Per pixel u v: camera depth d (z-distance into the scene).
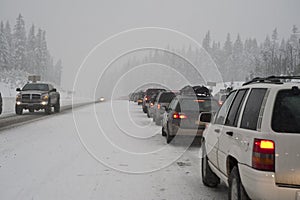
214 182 6.61
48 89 24.77
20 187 6.43
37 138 12.53
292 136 4.04
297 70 79.88
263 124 4.19
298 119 4.13
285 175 3.99
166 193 6.26
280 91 4.29
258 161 4.09
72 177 7.24
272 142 4.05
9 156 9.16
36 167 8.03
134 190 6.42
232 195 4.80
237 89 5.80
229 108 5.70
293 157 4.00
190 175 7.64
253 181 4.10
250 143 4.28
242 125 4.80
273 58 90.19
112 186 6.65
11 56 92.94
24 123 17.77
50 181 6.88
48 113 24.22
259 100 4.57
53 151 10.09
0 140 11.82
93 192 6.23
